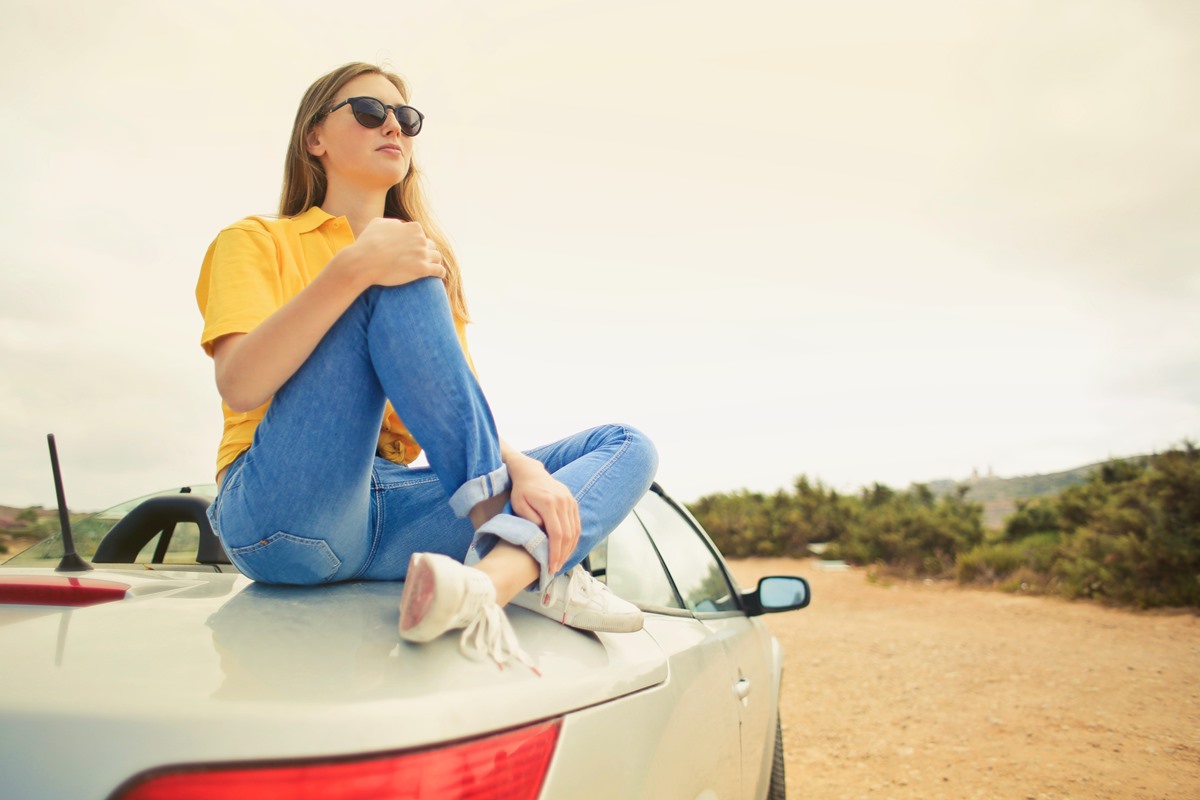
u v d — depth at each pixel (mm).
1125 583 9797
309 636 1045
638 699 1338
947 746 4703
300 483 1383
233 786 770
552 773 1016
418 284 1406
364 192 2023
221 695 844
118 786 777
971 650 7551
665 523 2580
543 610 1377
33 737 808
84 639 993
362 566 1597
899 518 16938
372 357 1408
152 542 2484
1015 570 12641
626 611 1465
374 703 861
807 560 19125
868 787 4090
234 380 1391
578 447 1718
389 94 2057
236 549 1469
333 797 785
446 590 989
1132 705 5383
